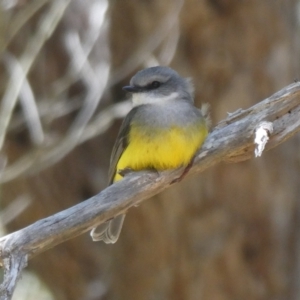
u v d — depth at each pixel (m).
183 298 14.09
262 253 13.98
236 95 13.59
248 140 8.80
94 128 13.64
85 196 14.81
